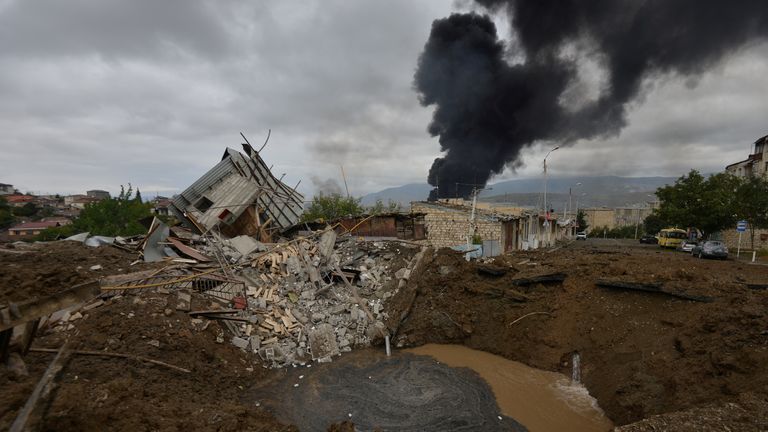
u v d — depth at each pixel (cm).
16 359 639
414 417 939
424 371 1198
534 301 1425
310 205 4172
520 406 1002
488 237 3089
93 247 1462
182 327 1059
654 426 679
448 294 1569
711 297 1078
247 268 1531
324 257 1697
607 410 962
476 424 915
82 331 905
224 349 1118
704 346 919
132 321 990
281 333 1304
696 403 799
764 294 1016
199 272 1363
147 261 1431
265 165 2581
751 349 825
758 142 4812
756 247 3859
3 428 504
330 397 1028
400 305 1527
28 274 1002
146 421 636
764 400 690
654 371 954
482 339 1400
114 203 3578
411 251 1836
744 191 3303
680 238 3956
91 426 573
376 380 1131
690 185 3981
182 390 887
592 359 1148
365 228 2841
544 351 1255
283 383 1103
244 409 851
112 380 783
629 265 1469
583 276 1414
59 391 626
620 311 1220
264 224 2286
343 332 1398
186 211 2042
